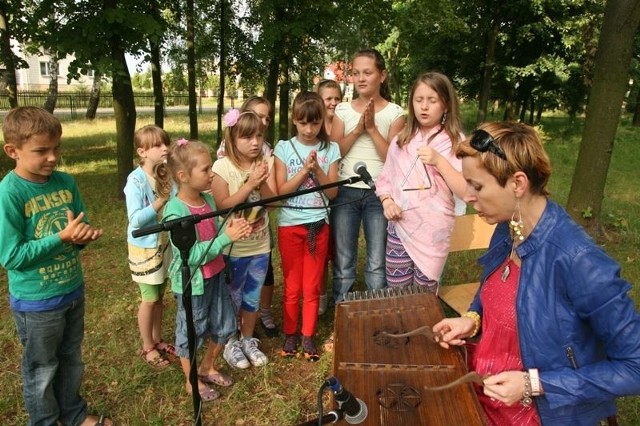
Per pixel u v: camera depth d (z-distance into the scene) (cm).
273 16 987
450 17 1209
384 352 182
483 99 1439
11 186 210
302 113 292
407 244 278
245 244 300
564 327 148
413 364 175
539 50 1520
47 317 222
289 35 952
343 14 962
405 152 279
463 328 185
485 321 177
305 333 320
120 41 660
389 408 153
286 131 1127
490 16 1425
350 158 318
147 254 297
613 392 141
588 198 563
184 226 192
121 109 697
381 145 310
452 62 1650
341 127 326
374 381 167
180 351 274
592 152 553
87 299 402
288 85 1119
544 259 149
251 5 1131
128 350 329
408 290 225
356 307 213
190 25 1042
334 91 368
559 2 1381
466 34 1504
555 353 150
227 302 280
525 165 146
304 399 284
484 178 153
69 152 1165
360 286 432
